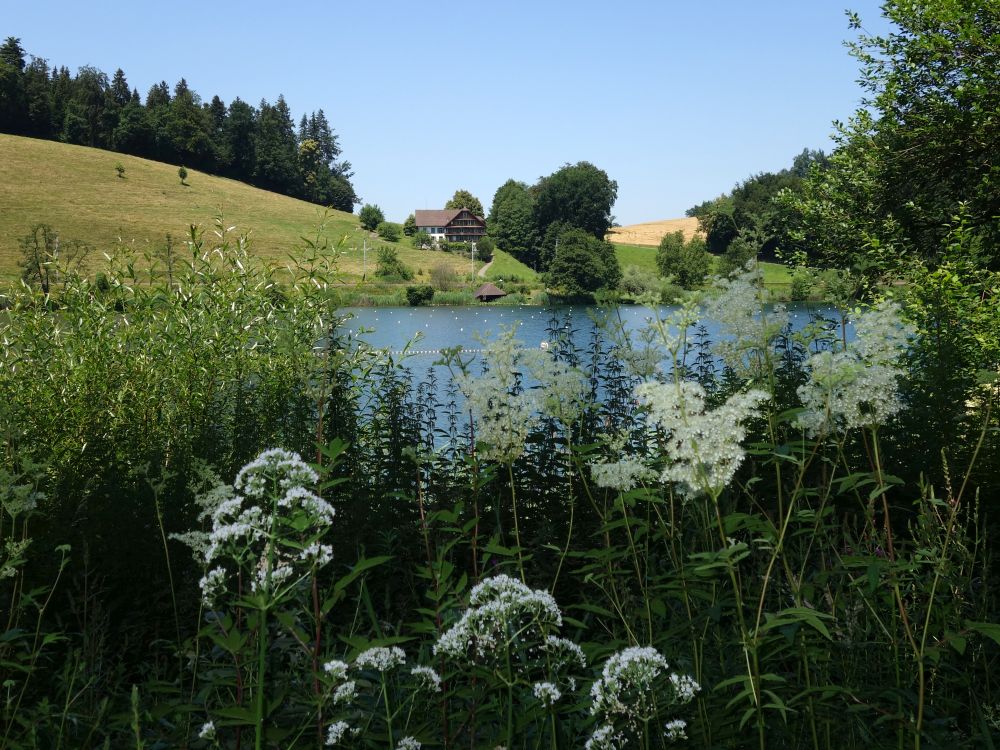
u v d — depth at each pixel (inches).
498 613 101.1
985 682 131.9
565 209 6397.6
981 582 147.3
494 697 113.4
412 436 271.6
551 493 235.3
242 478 100.7
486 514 234.7
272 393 321.4
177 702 122.6
